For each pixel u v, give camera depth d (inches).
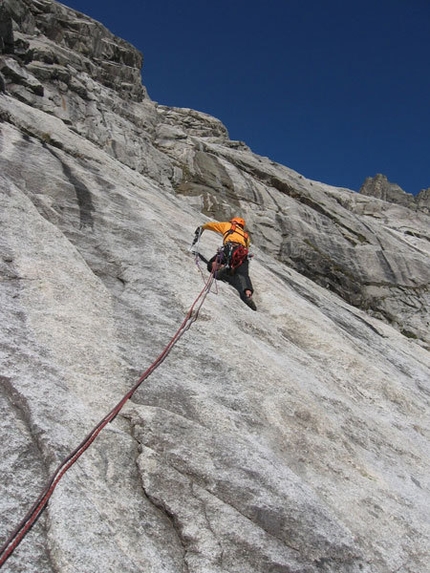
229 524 155.7
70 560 125.6
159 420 184.5
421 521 204.8
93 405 183.6
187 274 334.3
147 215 411.2
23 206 307.4
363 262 897.5
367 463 230.4
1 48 713.0
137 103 1021.8
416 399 372.5
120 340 234.7
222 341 265.6
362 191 1937.7
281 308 384.5
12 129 477.7
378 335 582.6
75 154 529.3
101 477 154.5
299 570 149.9
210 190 871.7
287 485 178.7
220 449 182.4
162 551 142.8
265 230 850.1
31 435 156.9
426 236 1203.2
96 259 313.0
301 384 268.4
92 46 995.9
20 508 134.3
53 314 227.6
